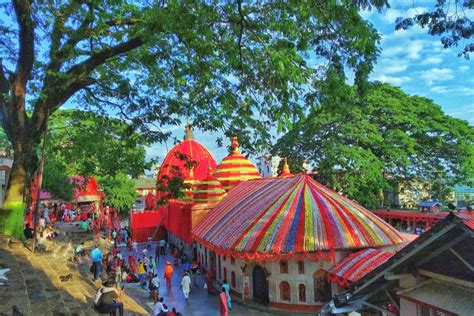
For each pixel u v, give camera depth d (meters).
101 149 15.48
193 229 28.62
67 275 12.88
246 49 11.48
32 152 14.26
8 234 14.88
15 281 10.58
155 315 15.88
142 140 12.92
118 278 21.94
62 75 11.60
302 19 10.01
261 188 26.39
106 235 36.34
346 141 40.41
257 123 13.02
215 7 10.49
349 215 21.12
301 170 39.53
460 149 40.59
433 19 8.62
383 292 7.48
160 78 13.55
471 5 8.27
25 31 12.91
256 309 20.59
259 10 10.99
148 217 45.06
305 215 21.05
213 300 21.83
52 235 22.95
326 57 9.02
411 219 39.47
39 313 8.71
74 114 15.91
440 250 6.00
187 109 12.85
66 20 12.44
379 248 20.17
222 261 24.83
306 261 19.94
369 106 39.72
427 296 6.45
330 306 7.80
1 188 25.52
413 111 40.97
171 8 10.18
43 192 35.38
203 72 12.12
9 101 13.67
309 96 9.46
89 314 9.96
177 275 27.78
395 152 38.47
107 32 12.67
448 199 44.81
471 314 5.65
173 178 13.13
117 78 14.02
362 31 7.96
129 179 54.03
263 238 20.52
